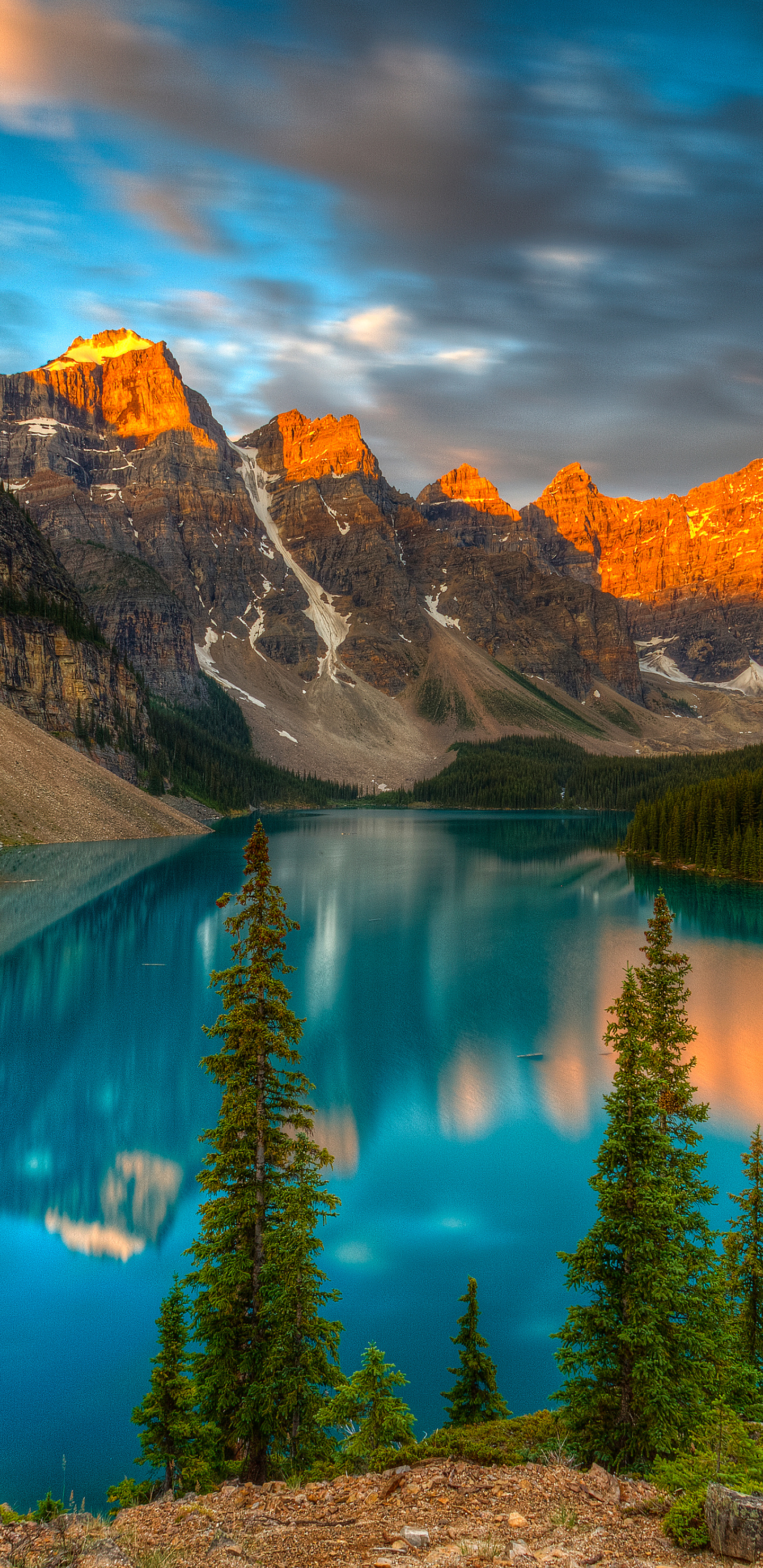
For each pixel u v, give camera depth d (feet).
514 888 434.30
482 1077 178.09
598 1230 57.88
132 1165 137.69
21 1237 116.16
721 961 281.54
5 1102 161.89
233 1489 49.19
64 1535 40.55
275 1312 64.90
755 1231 71.77
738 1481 41.83
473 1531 39.68
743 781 531.50
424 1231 118.93
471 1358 72.59
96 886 376.48
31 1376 87.76
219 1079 73.00
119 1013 214.07
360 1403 60.13
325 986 247.70
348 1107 162.09
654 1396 51.16
